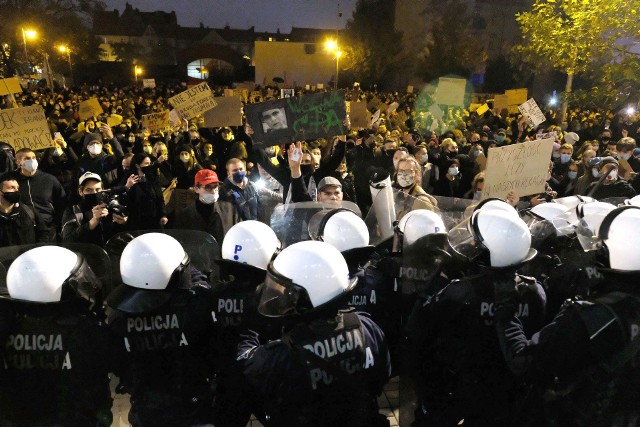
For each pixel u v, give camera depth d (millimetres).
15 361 2139
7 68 32875
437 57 37094
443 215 3670
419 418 2818
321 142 7512
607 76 7562
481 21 48406
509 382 2473
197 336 2428
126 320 2314
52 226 5434
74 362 2168
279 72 45625
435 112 15508
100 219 4105
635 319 1998
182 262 2387
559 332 2088
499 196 4516
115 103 21750
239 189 4809
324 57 45500
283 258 2088
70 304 2158
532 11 8477
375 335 2193
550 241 3172
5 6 32812
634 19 7250
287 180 4984
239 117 8508
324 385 2008
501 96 15508
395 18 46281
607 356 2020
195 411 2385
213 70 67188
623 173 6922
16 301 2086
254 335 2521
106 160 6758
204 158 8812
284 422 2070
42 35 35562
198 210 4520
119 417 3092
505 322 2303
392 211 3572
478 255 2393
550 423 2273
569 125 18094
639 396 2021
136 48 77875
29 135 6965
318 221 3359
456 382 2654
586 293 2842
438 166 8344
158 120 10609
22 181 5438
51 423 2191
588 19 7520
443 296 2537
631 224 2057
